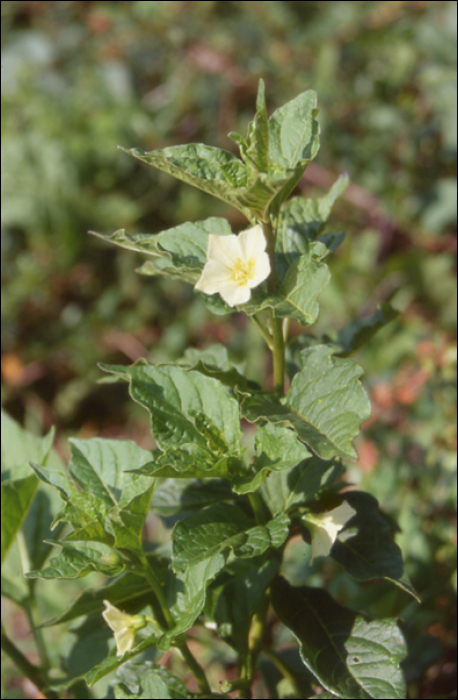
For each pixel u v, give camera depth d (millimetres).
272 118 455
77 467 472
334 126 1225
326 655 450
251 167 436
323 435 425
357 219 1221
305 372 446
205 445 448
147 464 436
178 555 433
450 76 1118
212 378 454
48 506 553
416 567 616
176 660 611
